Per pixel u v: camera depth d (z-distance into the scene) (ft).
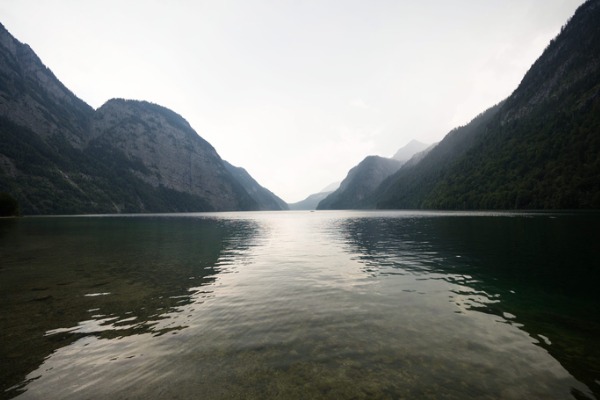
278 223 293.64
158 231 189.57
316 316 37.76
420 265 70.95
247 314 38.75
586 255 78.18
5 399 21.22
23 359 27.27
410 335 31.78
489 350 28.30
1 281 57.72
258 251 98.68
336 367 25.35
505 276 58.65
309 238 140.97
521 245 97.30
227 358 27.04
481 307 40.91
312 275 61.82
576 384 22.75
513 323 35.12
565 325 34.47
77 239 138.41
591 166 358.64
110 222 304.09
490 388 22.25
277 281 56.85
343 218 388.16
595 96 508.94
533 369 24.89
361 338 31.09
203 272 65.72
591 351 28.02
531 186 435.53
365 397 21.25
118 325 35.50
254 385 22.77
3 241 129.29
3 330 34.06
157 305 42.93
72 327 34.94
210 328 34.22
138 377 24.09
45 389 22.54
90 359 27.22
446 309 40.14
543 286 51.11
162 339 31.35
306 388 22.35
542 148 508.53
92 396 21.62
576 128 475.72
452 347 28.94
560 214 255.29
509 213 312.50
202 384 22.98
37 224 256.73
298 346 29.35
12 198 379.96
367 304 42.45
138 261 80.12
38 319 37.60
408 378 23.61
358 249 99.86
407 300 44.14
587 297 45.01
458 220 236.63
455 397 21.21
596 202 321.52
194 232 182.39
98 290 51.24
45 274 64.08
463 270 64.80
